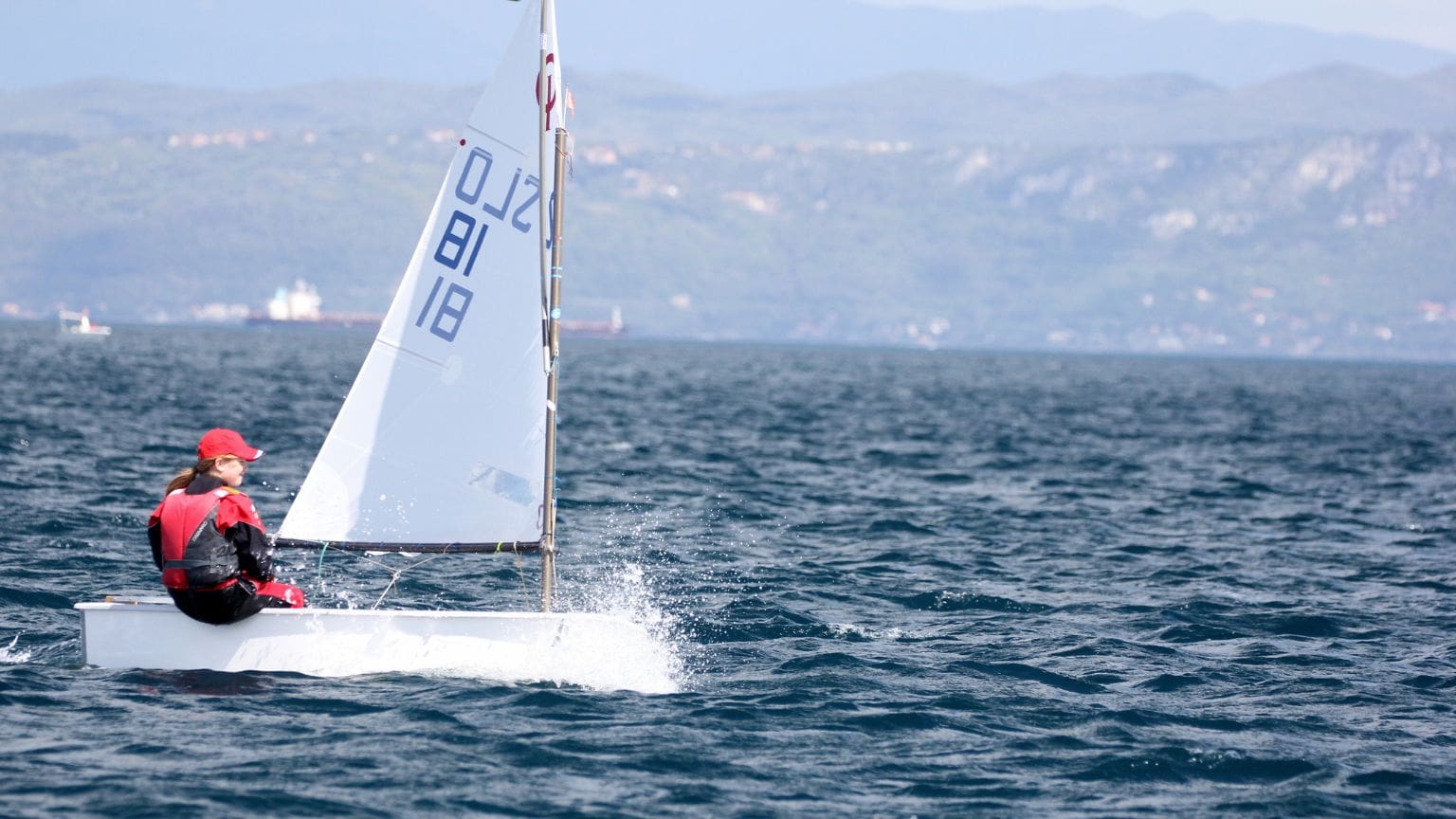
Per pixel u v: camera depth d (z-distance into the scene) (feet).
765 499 346.13
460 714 140.77
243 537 146.92
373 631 152.15
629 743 135.33
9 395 603.26
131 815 112.16
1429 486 431.84
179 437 442.91
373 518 153.17
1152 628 201.46
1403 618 213.66
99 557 224.94
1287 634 199.52
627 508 320.70
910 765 133.49
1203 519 334.24
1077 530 307.17
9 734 130.31
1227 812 123.13
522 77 151.12
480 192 152.05
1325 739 145.69
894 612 208.85
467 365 153.48
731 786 125.39
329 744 130.41
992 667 173.27
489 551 154.71
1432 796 128.47
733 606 208.13
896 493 370.32
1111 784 129.80
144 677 148.56
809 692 157.38
